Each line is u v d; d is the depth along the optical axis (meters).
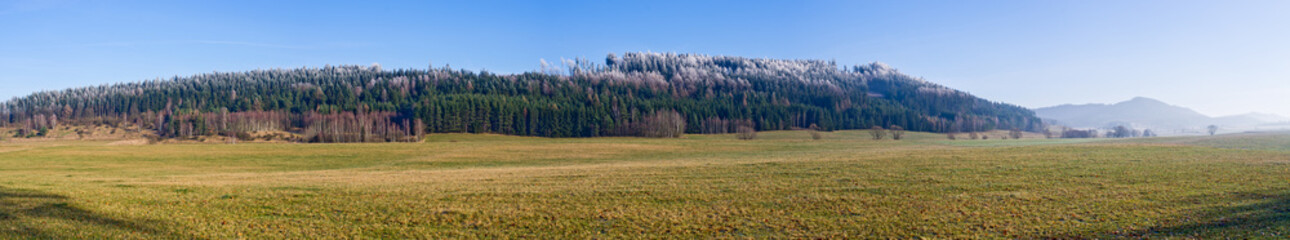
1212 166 36.75
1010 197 26.30
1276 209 21.02
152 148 86.94
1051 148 59.94
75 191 27.39
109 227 19.75
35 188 28.19
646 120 182.62
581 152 87.50
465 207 24.86
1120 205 23.52
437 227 21.08
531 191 29.97
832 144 115.50
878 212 23.31
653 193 29.12
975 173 36.44
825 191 29.41
